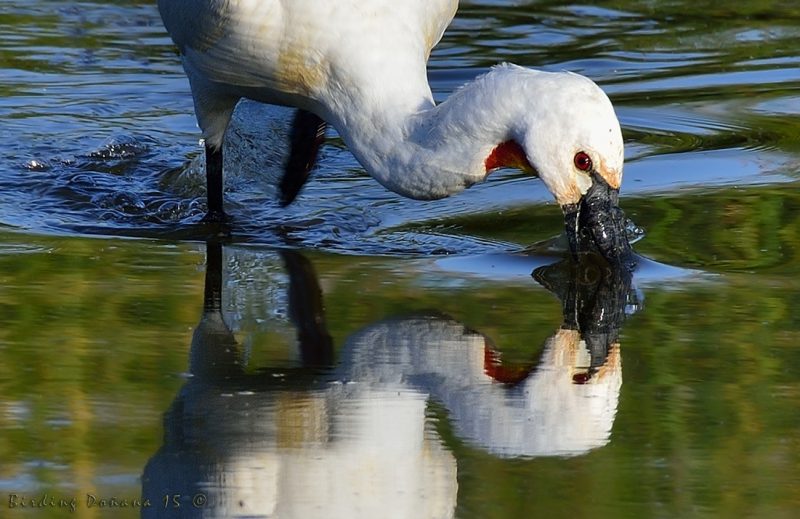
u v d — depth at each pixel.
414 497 7.10
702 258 10.62
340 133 10.95
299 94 11.21
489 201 12.32
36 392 8.11
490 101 9.66
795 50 17.45
